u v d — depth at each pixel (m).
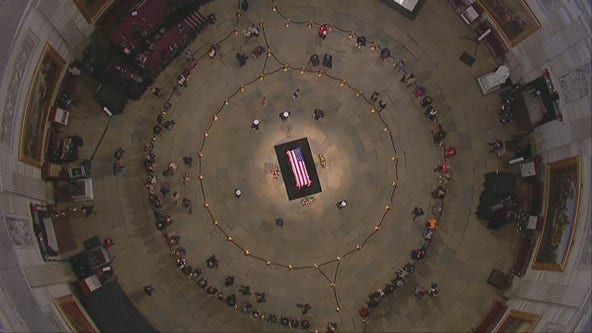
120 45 33.88
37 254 30.58
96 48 34.59
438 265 35.72
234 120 36.53
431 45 36.94
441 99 36.88
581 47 30.14
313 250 35.91
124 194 35.03
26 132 30.58
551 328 29.73
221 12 36.81
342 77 37.03
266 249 35.75
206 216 35.69
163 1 34.84
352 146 36.78
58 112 33.72
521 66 35.06
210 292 34.62
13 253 27.48
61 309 30.61
